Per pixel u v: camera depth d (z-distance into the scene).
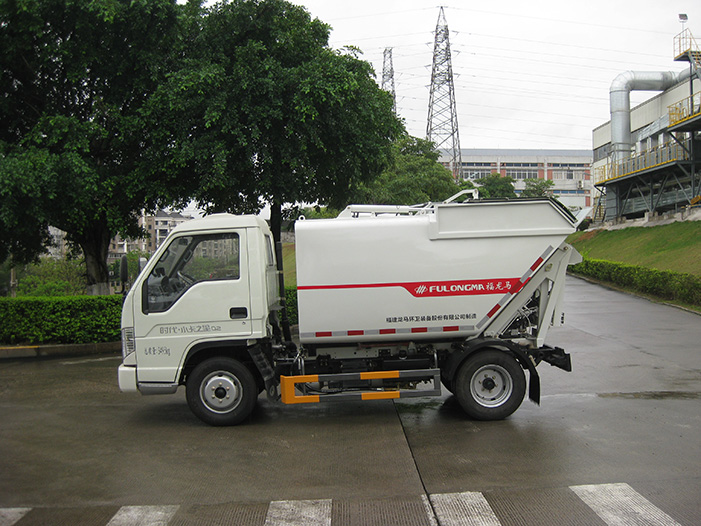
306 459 5.45
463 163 103.19
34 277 42.53
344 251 6.53
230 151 11.75
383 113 14.19
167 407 7.69
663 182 32.66
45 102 13.24
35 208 10.98
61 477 5.10
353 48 13.90
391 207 7.09
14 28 11.84
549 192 66.81
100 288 14.76
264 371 6.56
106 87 13.10
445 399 7.79
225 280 6.52
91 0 11.57
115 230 12.62
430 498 4.47
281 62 12.93
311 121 12.10
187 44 13.16
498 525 4.00
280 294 7.18
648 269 20.58
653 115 38.25
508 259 6.62
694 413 6.84
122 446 5.98
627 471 4.97
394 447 5.74
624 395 7.78
